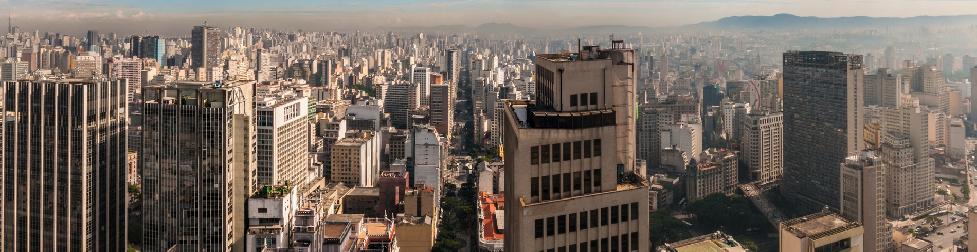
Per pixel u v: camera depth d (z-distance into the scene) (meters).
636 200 132.25
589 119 128.38
